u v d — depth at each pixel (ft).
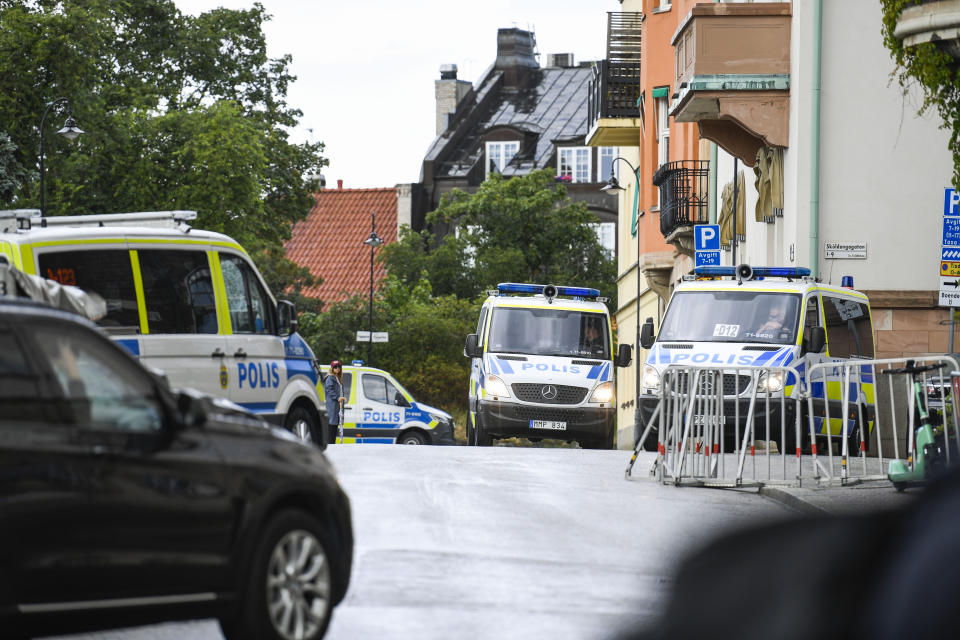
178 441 63.98
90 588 59.57
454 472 165.27
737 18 258.78
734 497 148.56
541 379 257.34
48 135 452.76
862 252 251.39
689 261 379.55
